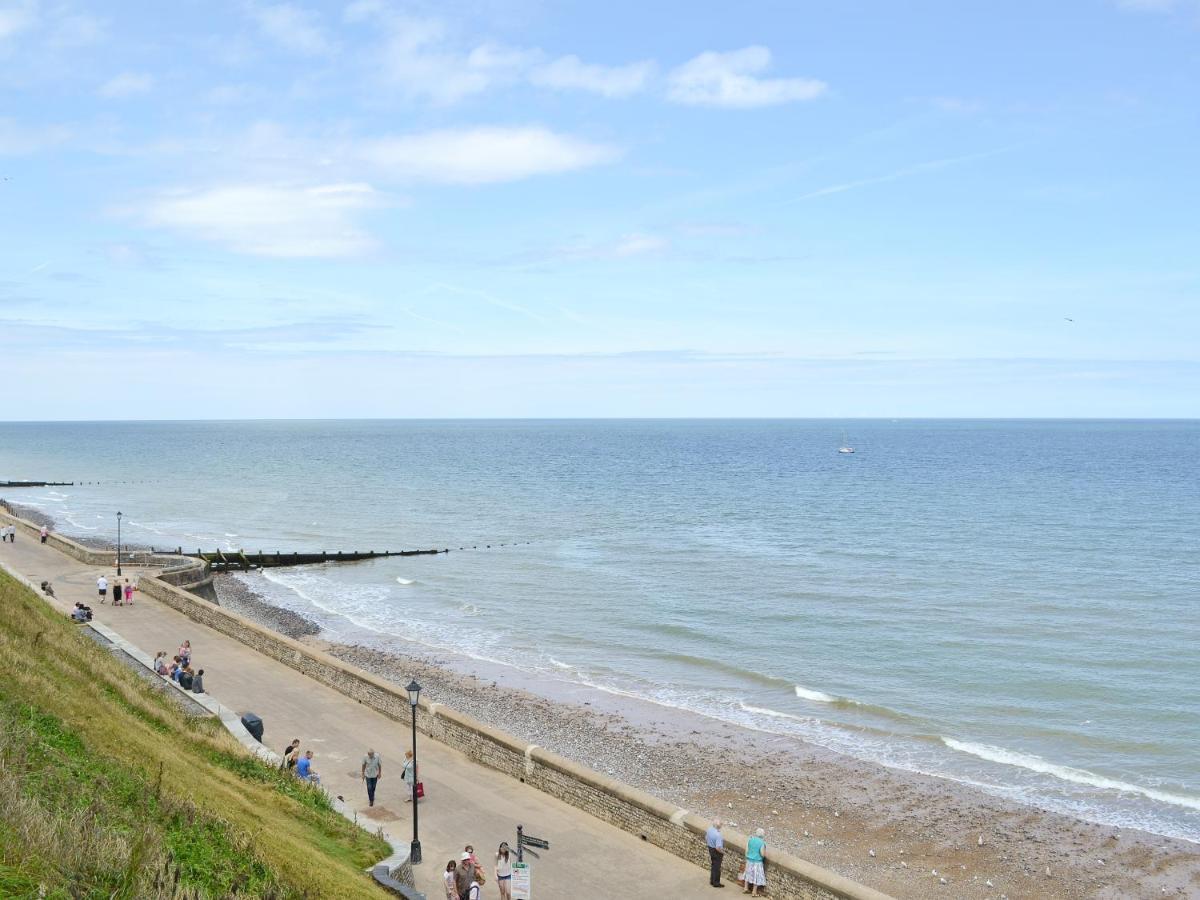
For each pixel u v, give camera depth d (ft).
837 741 105.91
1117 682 124.57
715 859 62.80
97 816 38.86
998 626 154.61
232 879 40.57
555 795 76.74
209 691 100.22
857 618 161.68
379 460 641.81
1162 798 89.97
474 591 191.42
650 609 172.14
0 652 60.59
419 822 71.00
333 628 159.84
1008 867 76.69
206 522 299.58
